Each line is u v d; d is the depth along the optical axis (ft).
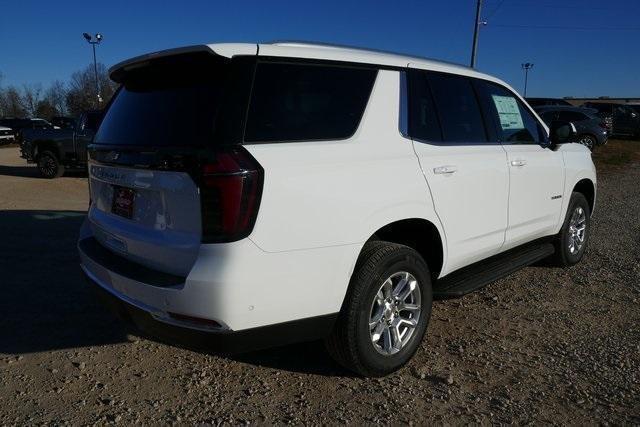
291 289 9.22
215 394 10.52
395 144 11.01
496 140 14.19
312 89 10.01
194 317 8.77
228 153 8.61
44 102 208.03
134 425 9.49
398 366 11.15
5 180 46.96
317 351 12.34
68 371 11.35
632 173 51.85
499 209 13.82
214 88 9.27
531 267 18.99
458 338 13.07
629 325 13.92
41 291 15.93
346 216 9.77
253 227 8.68
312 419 9.68
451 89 13.00
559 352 12.35
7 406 10.03
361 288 10.12
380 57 11.41
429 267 12.44
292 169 9.14
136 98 11.05
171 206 9.20
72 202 34.12
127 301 9.82
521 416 9.84
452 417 9.80
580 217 18.88
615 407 10.14
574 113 64.54
